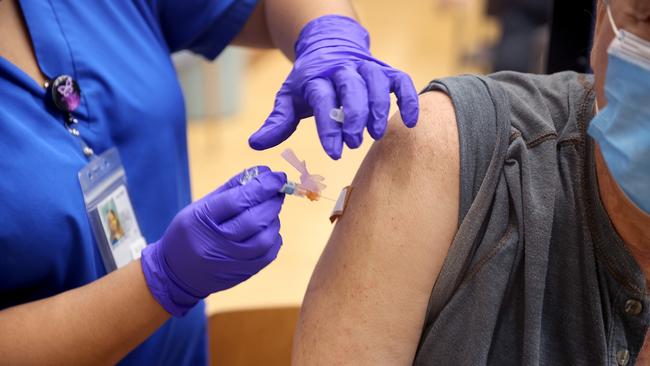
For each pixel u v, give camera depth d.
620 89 0.59
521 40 2.63
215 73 2.83
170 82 0.93
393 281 0.69
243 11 1.02
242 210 0.74
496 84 0.71
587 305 0.67
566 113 0.69
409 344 0.70
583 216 0.66
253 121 2.88
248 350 1.12
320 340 0.70
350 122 0.70
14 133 0.76
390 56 3.44
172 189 0.93
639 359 0.70
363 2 4.29
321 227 2.21
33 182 0.75
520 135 0.68
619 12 0.59
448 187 0.68
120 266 0.85
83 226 0.79
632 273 0.66
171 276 0.76
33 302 0.76
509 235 0.67
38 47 0.81
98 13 0.88
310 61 0.79
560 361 0.69
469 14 3.47
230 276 0.76
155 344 0.90
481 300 0.67
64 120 0.82
